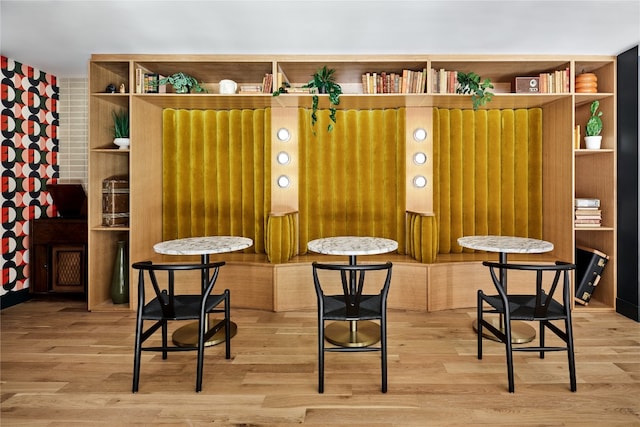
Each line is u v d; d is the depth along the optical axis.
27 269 3.83
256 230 4.07
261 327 3.11
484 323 2.44
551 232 3.80
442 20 2.77
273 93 3.44
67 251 3.82
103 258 3.69
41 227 3.74
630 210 3.26
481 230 4.05
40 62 3.71
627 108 3.28
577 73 3.74
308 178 4.05
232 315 3.40
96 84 3.52
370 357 2.55
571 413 1.91
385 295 2.15
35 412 1.93
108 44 3.24
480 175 4.03
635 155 3.19
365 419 1.87
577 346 2.70
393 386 2.18
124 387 2.17
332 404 2.00
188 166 4.09
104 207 3.58
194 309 2.27
